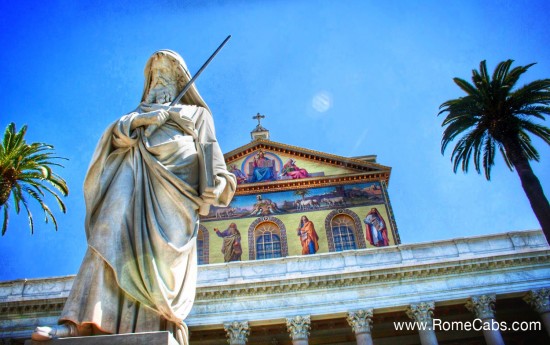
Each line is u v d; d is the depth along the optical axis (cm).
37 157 2514
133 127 425
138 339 312
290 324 2672
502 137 2380
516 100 2394
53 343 312
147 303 358
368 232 3594
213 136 482
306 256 2950
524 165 2255
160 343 310
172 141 418
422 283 2759
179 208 397
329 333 3094
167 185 396
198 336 2978
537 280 2703
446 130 2578
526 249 2792
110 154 418
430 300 2692
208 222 3675
